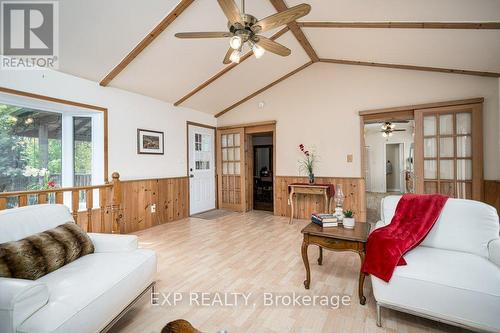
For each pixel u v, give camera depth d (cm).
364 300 188
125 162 386
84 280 139
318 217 229
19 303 107
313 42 385
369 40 331
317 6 282
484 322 134
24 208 170
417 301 150
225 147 592
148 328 161
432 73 373
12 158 292
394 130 799
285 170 506
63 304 117
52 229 171
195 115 536
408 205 204
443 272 149
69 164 341
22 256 138
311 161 474
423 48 314
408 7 244
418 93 384
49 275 144
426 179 377
